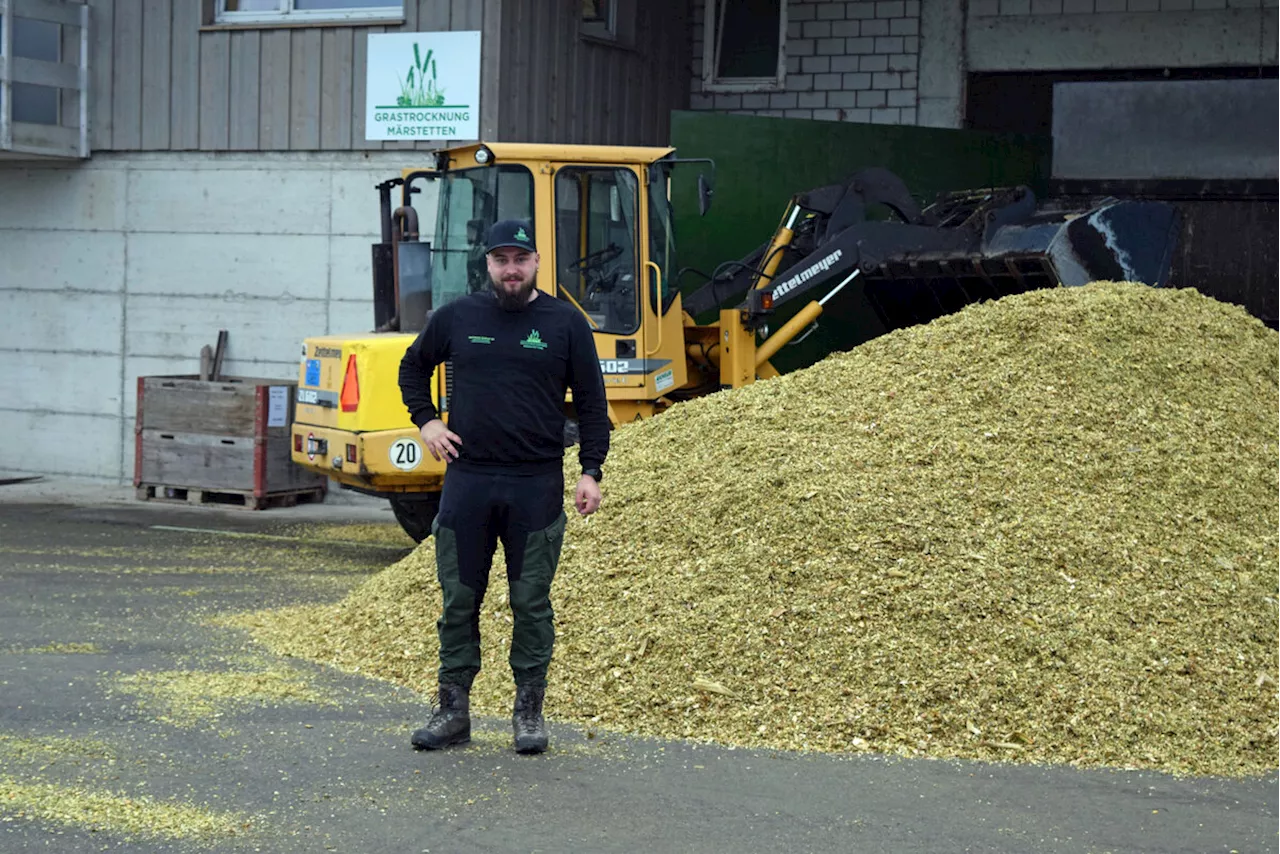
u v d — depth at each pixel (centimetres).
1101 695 557
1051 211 1110
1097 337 784
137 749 528
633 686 586
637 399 985
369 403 973
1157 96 1122
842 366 811
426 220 1349
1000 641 581
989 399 743
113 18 1458
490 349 526
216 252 1434
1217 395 764
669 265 1002
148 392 1360
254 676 643
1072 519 654
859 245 1077
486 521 529
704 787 492
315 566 1009
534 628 531
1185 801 484
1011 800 482
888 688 564
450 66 1323
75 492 1420
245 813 459
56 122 1452
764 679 576
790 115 1540
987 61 1468
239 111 1415
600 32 1444
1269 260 1095
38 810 458
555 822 454
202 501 1352
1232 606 613
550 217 958
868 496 662
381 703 602
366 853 425
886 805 475
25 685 624
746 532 655
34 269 1504
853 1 1506
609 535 689
